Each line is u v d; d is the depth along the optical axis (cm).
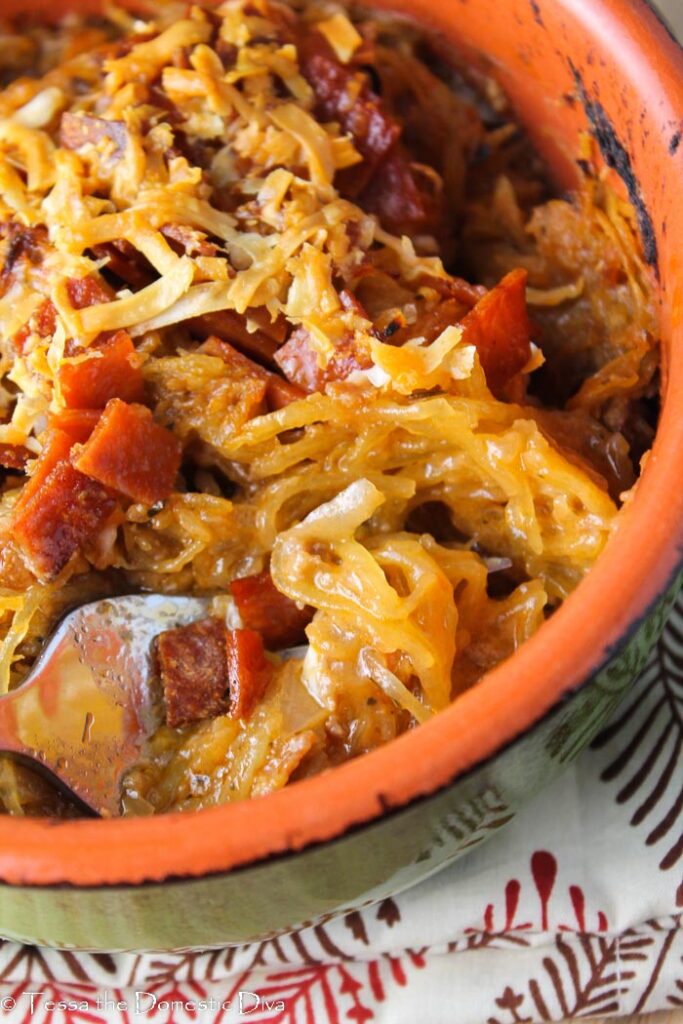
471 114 35
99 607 31
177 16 34
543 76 33
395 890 30
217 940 29
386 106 34
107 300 31
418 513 31
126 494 30
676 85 31
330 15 34
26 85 33
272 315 31
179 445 31
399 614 29
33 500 30
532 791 29
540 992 31
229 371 31
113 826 26
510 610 30
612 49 31
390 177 33
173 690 30
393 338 31
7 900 27
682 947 31
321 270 31
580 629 27
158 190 31
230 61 33
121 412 30
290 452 31
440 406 30
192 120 32
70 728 30
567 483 30
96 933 28
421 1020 31
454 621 30
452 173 35
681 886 31
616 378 32
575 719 28
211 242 31
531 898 31
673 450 28
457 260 35
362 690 29
